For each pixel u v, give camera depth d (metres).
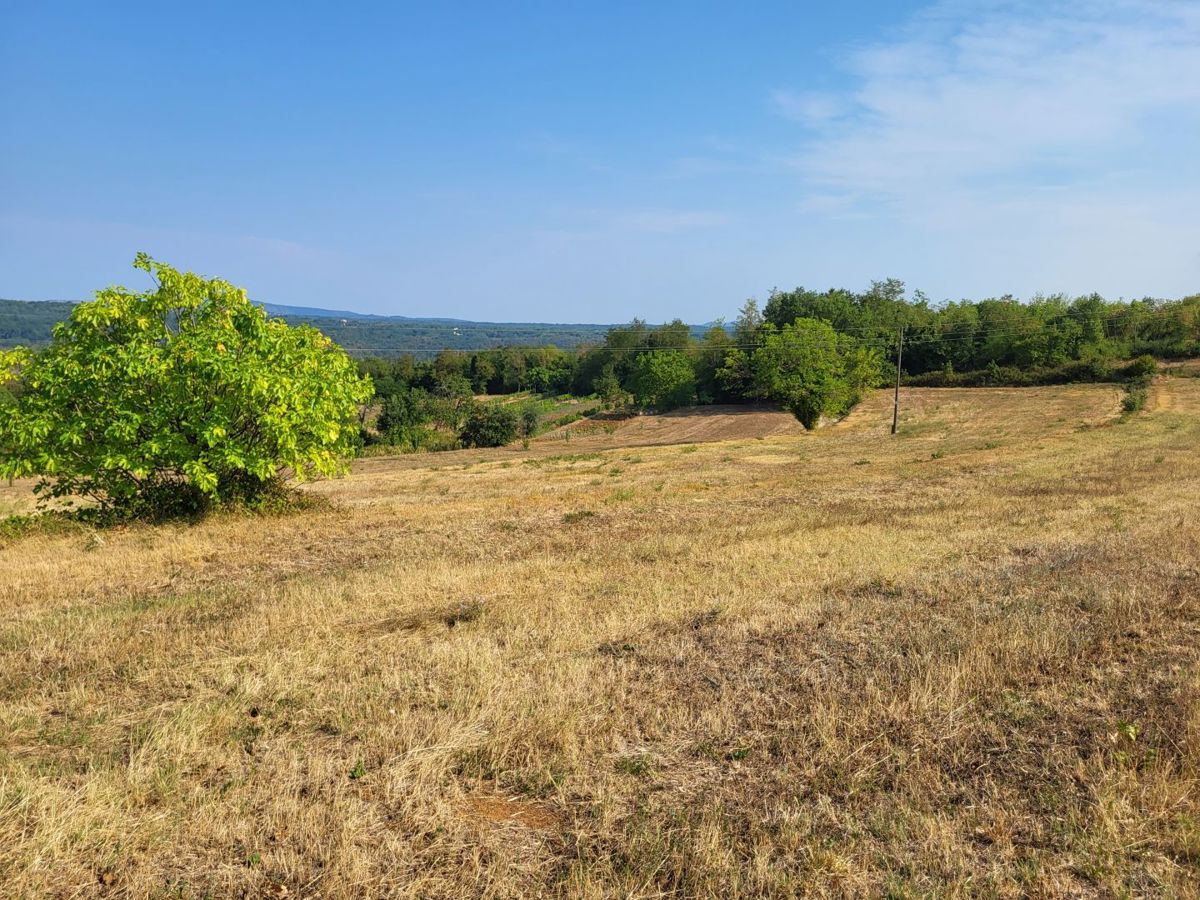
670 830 4.07
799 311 96.25
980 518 13.91
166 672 6.46
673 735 5.19
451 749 4.96
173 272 14.60
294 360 14.98
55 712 5.73
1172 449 28.44
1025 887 3.59
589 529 14.30
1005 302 93.81
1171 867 3.68
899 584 9.11
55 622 7.90
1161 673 6.02
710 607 8.25
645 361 78.69
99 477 14.45
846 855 3.83
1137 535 11.73
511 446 57.38
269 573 10.73
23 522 14.24
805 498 18.36
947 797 4.38
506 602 8.57
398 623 7.92
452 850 3.92
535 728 5.23
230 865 3.81
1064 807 4.22
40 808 4.18
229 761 4.86
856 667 6.38
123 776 4.60
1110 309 85.38
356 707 5.64
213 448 14.38
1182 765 4.55
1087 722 5.24
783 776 4.62
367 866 3.71
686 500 18.47
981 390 69.19
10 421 13.45
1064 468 23.00
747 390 75.88
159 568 10.99
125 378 13.58
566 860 3.88
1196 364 70.25
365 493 23.56
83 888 3.64
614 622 7.70
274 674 6.29
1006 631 7.05
